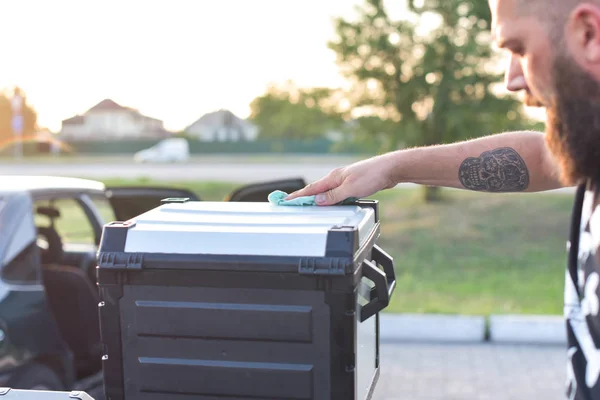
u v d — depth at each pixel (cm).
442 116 1063
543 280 736
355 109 1141
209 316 113
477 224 1101
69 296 396
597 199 93
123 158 4694
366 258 120
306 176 2344
